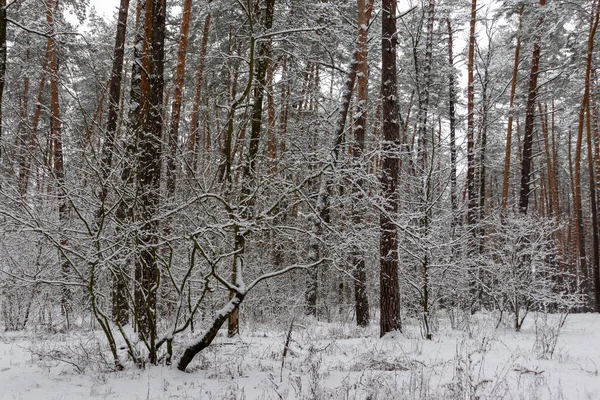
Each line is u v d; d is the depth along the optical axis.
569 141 32.50
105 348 7.73
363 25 12.17
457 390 5.09
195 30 19.55
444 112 24.56
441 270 11.63
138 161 6.82
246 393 5.26
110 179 6.46
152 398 4.95
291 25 12.17
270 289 14.09
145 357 6.77
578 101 24.78
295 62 12.30
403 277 12.00
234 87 15.91
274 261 14.92
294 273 16.69
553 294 12.38
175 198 7.52
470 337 9.86
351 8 15.45
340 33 12.48
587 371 6.44
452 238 12.02
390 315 9.95
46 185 7.23
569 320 14.85
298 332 11.49
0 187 5.97
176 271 9.37
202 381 5.77
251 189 6.50
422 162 12.78
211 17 16.81
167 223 7.36
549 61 23.12
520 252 12.49
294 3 13.12
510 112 19.89
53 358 6.53
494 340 9.57
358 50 12.12
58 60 13.05
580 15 19.42
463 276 12.44
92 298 6.05
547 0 18.39
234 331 10.08
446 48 21.53
